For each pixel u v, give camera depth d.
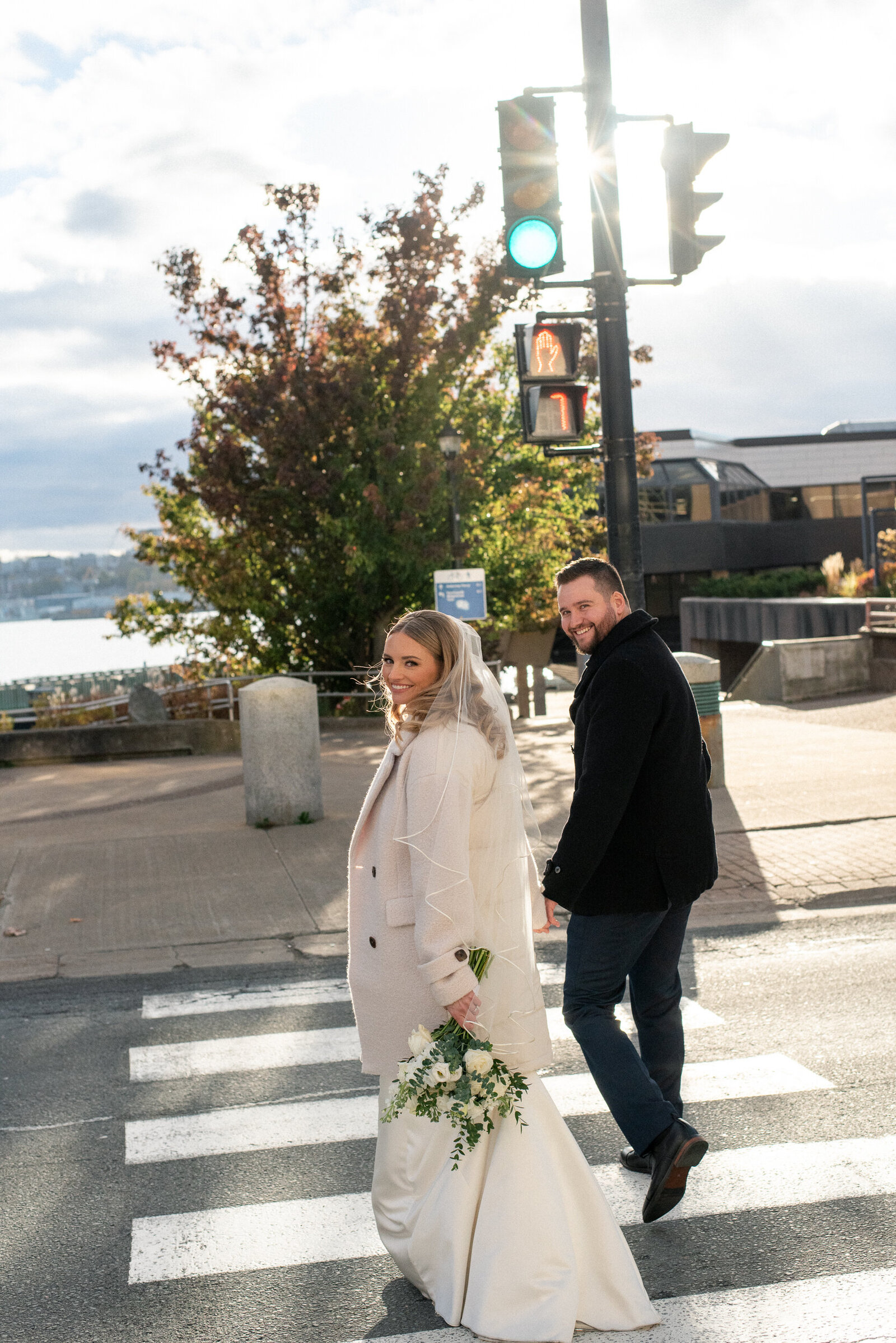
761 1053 4.83
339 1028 5.41
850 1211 3.49
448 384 23.58
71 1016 5.70
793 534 50.62
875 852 8.23
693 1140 3.22
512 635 28.77
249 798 10.22
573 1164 2.89
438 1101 2.79
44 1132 4.33
